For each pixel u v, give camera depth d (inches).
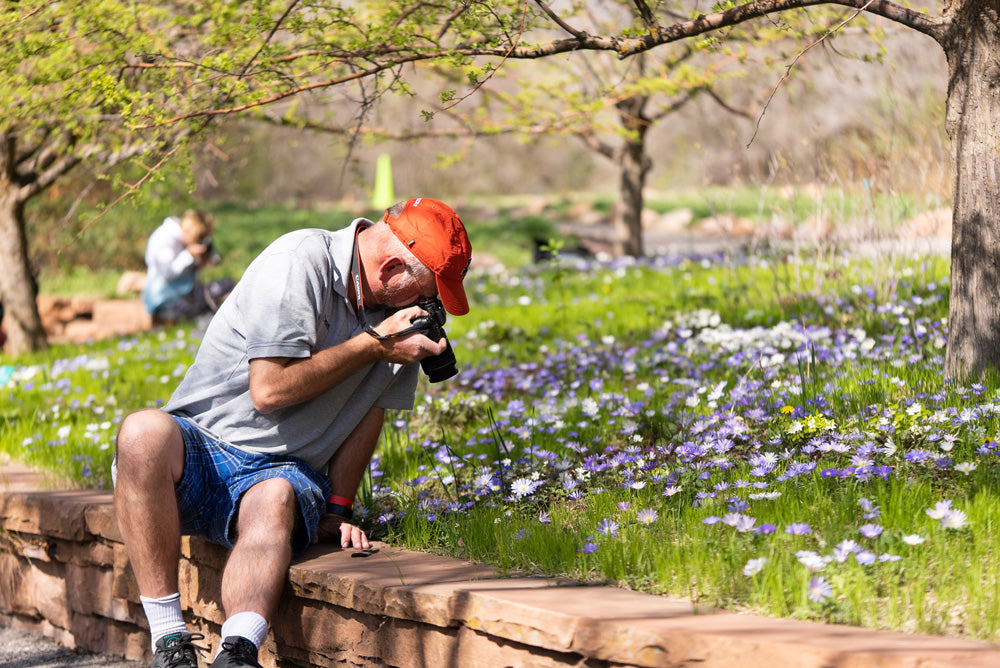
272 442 135.1
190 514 132.5
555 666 105.4
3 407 300.0
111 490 180.9
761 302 316.2
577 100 375.6
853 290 273.9
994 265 170.1
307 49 196.2
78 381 337.4
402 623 121.1
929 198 323.9
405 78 193.5
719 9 163.2
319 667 131.1
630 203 603.5
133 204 208.5
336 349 130.6
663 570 114.8
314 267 133.3
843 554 106.2
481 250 974.4
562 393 229.6
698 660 95.0
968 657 85.3
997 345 171.0
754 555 113.7
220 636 144.3
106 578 165.0
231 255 930.1
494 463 174.4
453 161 422.6
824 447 140.6
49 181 442.3
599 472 159.0
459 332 353.7
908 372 192.5
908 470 136.0
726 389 205.5
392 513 154.3
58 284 776.9
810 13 217.8
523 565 127.5
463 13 174.9
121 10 185.8
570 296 422.0
